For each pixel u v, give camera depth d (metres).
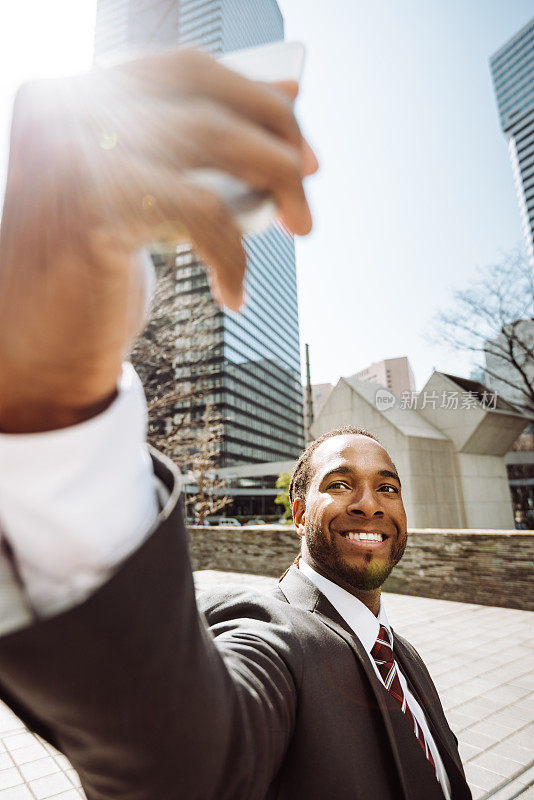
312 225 0.24
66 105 0.22
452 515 16.17
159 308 12.98
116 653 0.30
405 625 7.62
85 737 0.34
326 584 1.20
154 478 0.42
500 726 4.12
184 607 0.36
